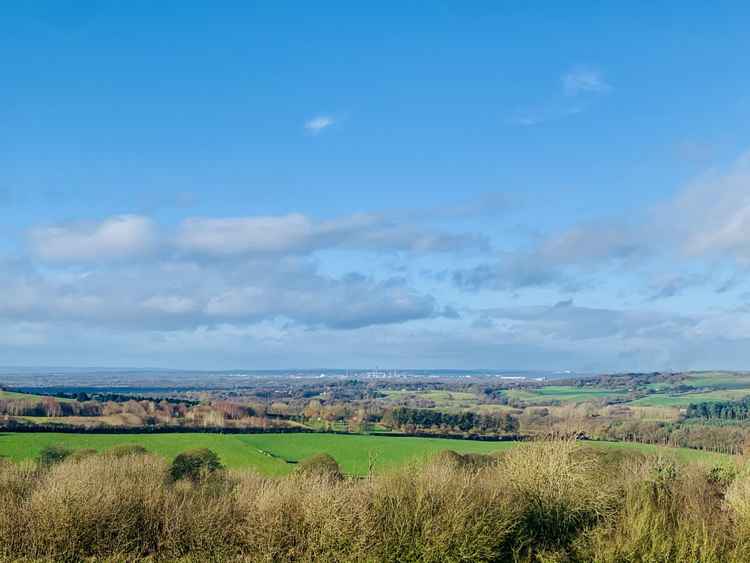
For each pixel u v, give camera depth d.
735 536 12.95
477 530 12.80
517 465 14.97
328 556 12.66
